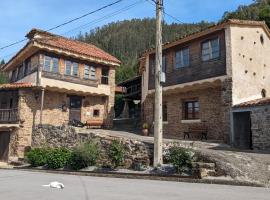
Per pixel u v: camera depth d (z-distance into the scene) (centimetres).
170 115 2212
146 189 928
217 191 887
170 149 1401
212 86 1927
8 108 2527
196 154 1296
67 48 2522
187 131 2064
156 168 1353
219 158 1243
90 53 2727
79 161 1639
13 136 2356
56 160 1750
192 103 2097
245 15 3550
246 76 1862
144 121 2388
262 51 2047
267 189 952
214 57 1889
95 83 2730
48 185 1030
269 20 3019
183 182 1134
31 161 1941
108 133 2016
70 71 2580
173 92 2158
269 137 1540
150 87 2320
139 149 1504
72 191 889
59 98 2586
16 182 1133
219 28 1858
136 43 13762
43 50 2427
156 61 1446
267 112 1563
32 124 2383
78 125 2548
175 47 2161
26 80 2572
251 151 1506
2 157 2425
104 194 829
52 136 2158
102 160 1641
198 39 2000
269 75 2095
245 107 1670
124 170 1470
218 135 1864
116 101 3919
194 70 1994
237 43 1842
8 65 2952
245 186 1025
